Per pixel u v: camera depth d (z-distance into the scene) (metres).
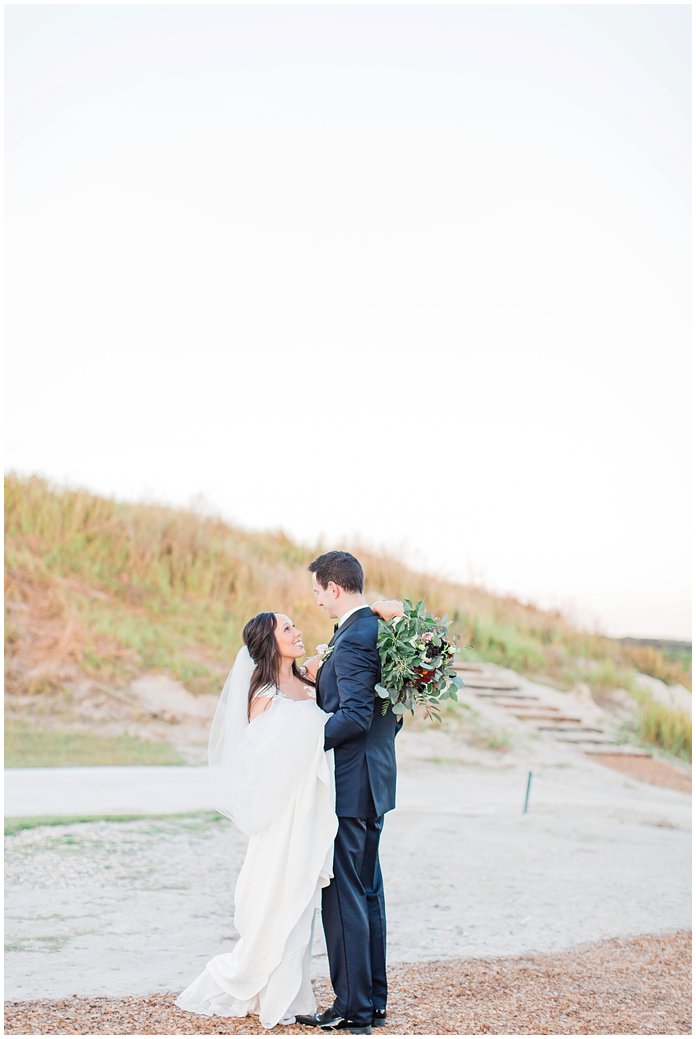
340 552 4.48
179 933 5.32
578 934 5.68
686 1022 4.28
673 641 19.09
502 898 6.46
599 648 17.50
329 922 4.11
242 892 4.21
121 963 4.76
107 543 15.37
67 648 13.15
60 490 15.97
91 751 10.88
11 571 14.17
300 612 15.30
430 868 7.19
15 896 5.79
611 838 8.82
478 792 10.90
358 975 4.05
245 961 4.10
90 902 5.78
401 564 18.30
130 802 8.56
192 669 13.48
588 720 15.04
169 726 12.19
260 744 4.19
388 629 4.22
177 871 6.58
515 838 8.46
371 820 4.27
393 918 5.85
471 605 17.61
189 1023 4.01
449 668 4.26
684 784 12.84
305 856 4.11
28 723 11.59
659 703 15.61
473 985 4.64
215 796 4.29
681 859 8.11
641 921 6.05
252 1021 4.08
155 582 15.07
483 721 14.22
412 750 12.91
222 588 15.40
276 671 4.41
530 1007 4.38
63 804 8.28
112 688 12.74
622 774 12.98
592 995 4.59
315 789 4.18
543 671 16.58
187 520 16.64
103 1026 3.92
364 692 4.16
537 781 12.05
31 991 4.29
